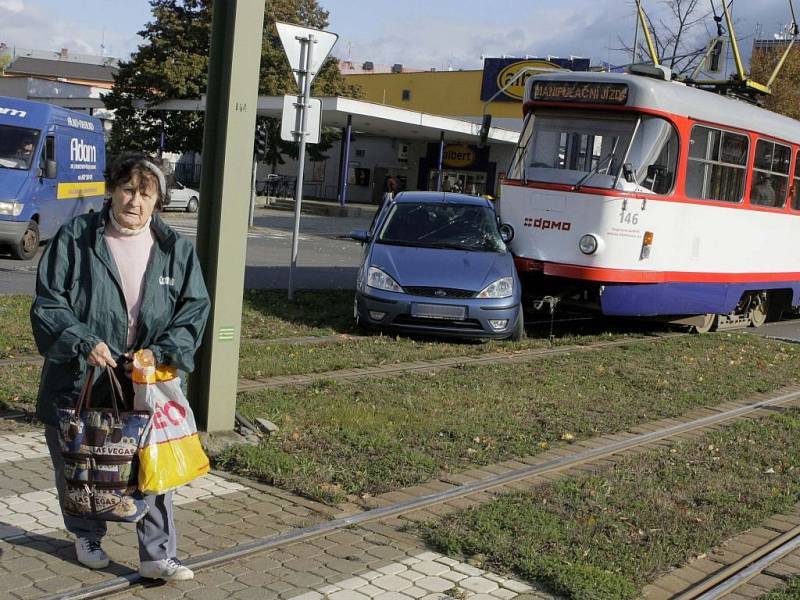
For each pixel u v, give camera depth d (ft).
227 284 21.49
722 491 21.43
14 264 56.34
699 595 15.58
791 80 130.41
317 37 44.70
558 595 15.16
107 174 13.57
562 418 27.45
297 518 17.72
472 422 25.93
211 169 21.39
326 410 25.61
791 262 56.70
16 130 60.54
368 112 137.69
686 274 46.09
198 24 158.92
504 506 18.94
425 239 42.80
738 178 49.60
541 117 44.78
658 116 42.91
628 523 18.62
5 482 18.43
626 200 42.24
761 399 33.71
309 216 143.43
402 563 15.99
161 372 13.48
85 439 13.19
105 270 13.46
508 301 39.88
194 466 13.66
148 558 14.21
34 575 14.28
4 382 25.62
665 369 37.45
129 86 160.04
